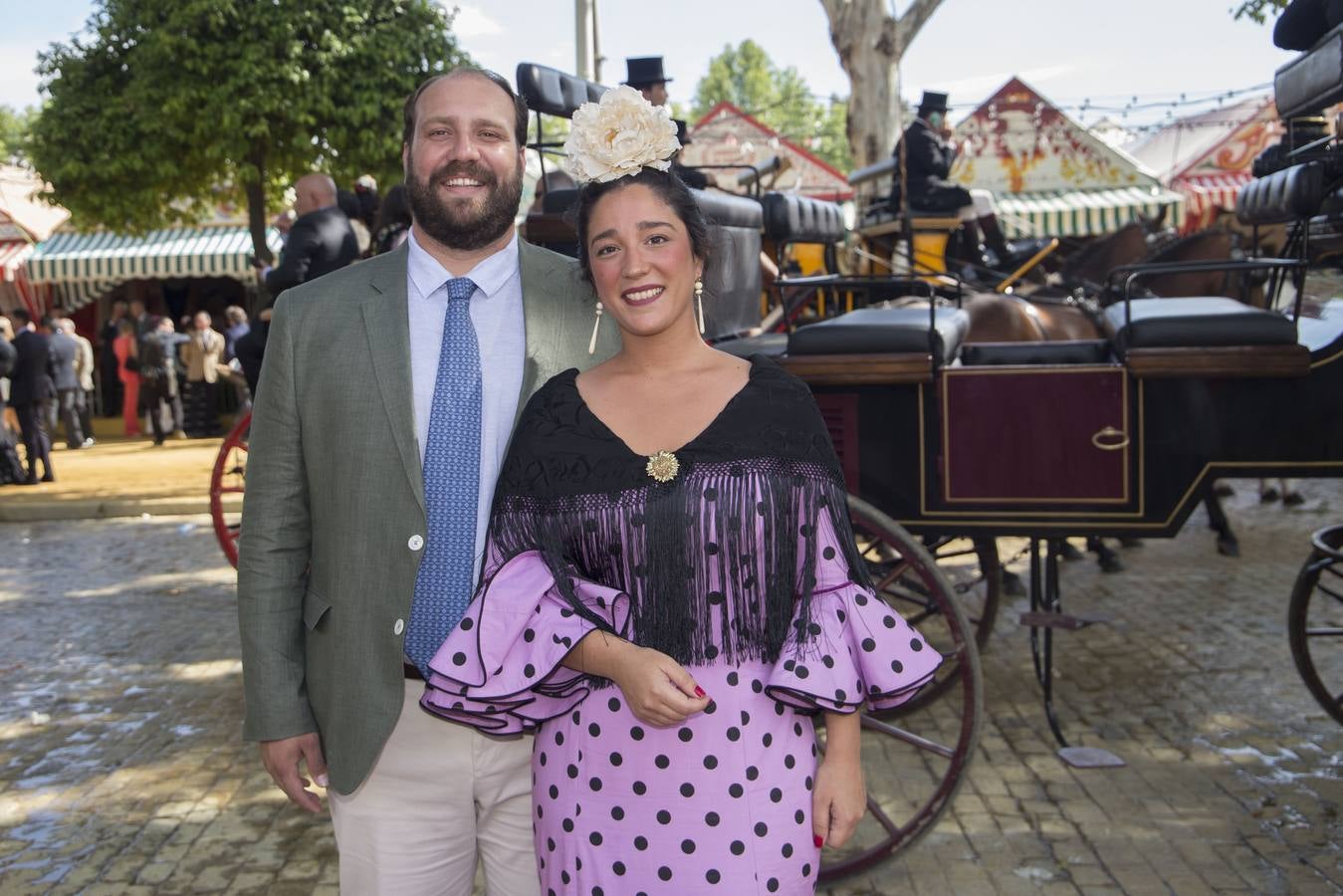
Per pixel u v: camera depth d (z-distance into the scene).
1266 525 8.41
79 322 21.36
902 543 3.41
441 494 2.21
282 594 2.24
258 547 2.23
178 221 19.22
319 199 6.41
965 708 3.40
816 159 18.50
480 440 2.23
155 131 13.66
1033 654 4.93
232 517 10.08
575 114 2.02
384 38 13.47
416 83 13.70
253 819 4.11
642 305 1.99
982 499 4.00
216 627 6.62
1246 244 9.93
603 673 1.89
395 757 2.22
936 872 3.57
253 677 2.19
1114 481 3.90
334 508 2.19
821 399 4.10
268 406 2.23
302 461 2.24
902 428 4.04
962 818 3.92
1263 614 6.16
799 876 1.93
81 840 3.97
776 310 6.55
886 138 13.78
